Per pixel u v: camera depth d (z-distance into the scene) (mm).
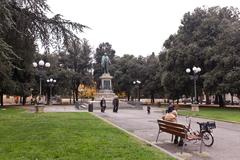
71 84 87812
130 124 24547
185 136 12812
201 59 55750
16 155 10500
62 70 84062
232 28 50156
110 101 63469
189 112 39219
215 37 56656
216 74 50562
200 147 13156
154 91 89688
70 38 19594
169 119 15188
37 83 74500
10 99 104000
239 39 49219
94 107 54594
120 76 95562
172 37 67062
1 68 18141
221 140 16094
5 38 19062
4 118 26062
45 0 18703
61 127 19094
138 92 90812
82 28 19766
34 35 19297
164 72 63375
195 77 45000
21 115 30375
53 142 13172
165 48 69438
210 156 12047
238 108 52688
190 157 11859
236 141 15758
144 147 12422
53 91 86688
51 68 79062
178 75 58719
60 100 95125
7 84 47062
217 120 28984
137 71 92688
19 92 57062
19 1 18062
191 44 56656
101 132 16938
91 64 94188
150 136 17547
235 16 60344
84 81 90562
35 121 23109
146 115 35750
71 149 11578
